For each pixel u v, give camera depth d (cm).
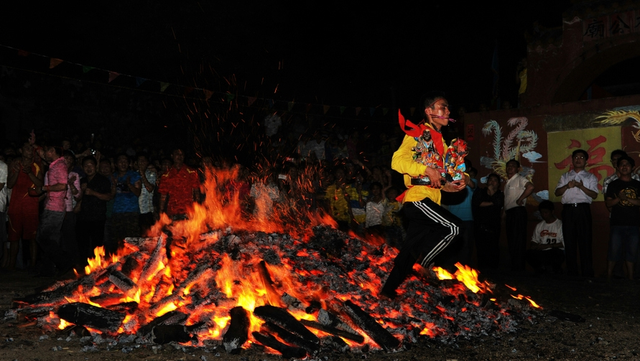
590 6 1038
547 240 948
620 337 450
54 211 766
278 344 383
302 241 620
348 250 632
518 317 502
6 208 885
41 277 764
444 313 488
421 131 467
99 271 539
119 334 413
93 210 856
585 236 899
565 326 486
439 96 474
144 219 945
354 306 421
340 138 1453
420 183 462
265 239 589
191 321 434
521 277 870
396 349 402
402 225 1083
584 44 1045
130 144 1367
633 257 851
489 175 1029
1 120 1427
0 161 879
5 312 487
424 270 572
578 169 922
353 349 399
